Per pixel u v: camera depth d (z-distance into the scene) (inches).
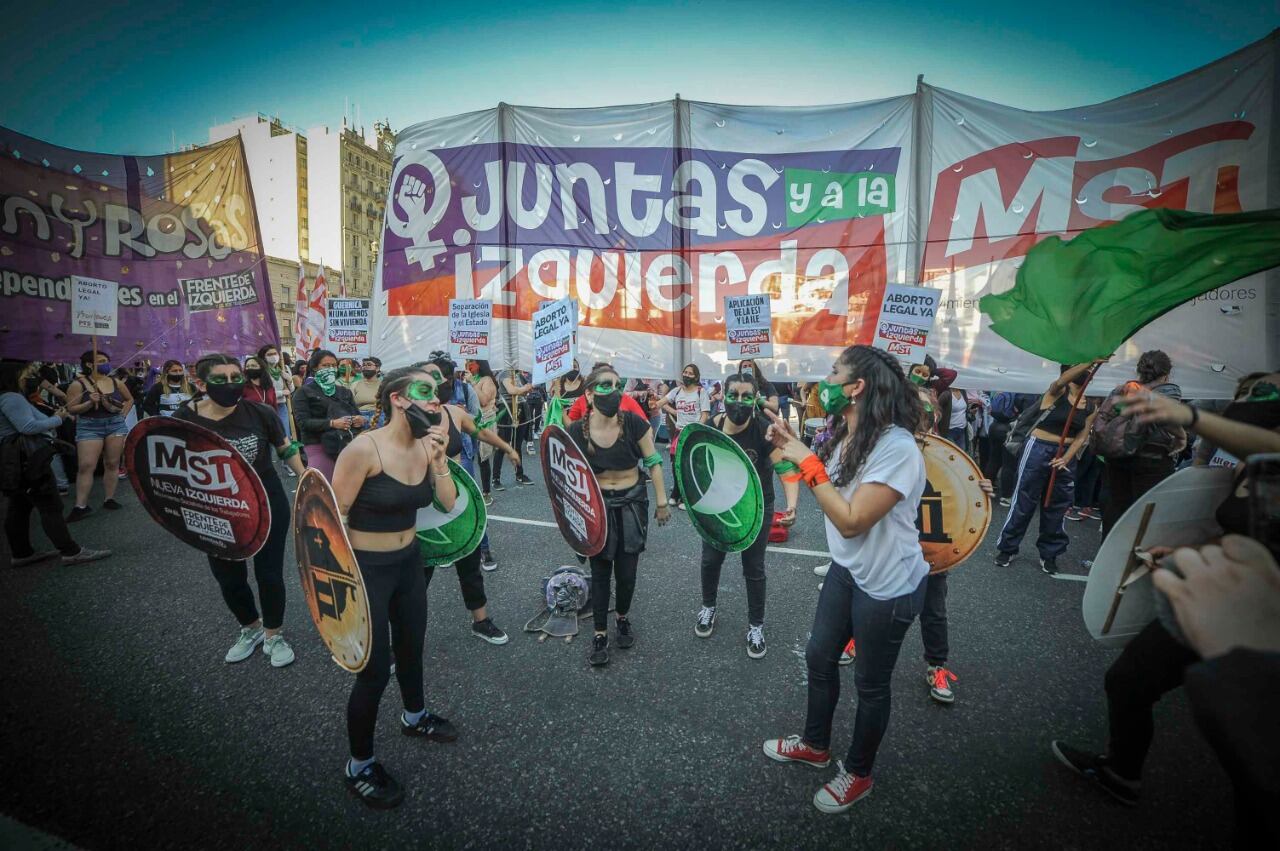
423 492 95.2
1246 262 147.1
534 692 119.3
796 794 91.0
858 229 271.4
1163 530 80.4
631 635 139.3
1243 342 224.8
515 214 300.4
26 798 89.9
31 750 101.5
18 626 147.9
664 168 285.4
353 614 83.6
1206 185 231.1
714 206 283.7
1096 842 81.0
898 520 80.9
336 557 84.0
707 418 258.5
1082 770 92.7
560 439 127.7
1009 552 187.0
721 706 114.3
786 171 276.2
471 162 301.7
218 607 158.9
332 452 191.0
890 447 78.2
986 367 259.4
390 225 314.2
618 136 287.6
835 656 90.4
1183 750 100.6
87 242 288.2
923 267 265.1
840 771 89.5
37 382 195.2
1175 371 232.8
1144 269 158.4
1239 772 23.2
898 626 81.2
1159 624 80.5
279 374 313.4
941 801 89.1
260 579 127.8
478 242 304.3
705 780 94.2
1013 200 252.5
